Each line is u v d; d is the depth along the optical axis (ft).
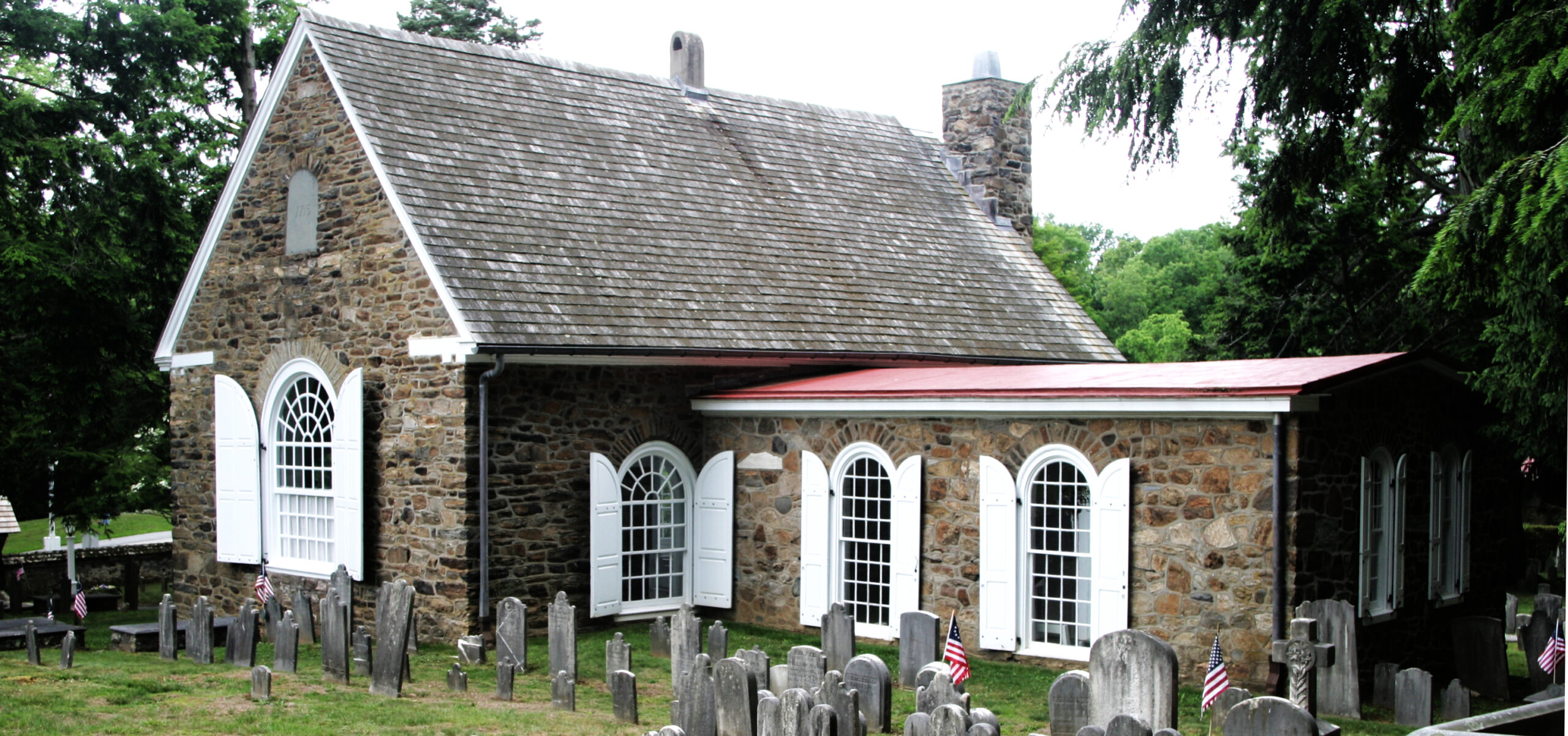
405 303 61.26
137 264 90.12
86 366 86.12
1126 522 51.83
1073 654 53.78
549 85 75.15
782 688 43.50
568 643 49.47
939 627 48.60
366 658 49.26
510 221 64.44
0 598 85.05
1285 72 55.83
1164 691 37.76
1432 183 92.73
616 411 64.08
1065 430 53.93
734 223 73.97
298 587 65.77
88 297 83.61
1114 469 52.16
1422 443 55.77
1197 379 51.78
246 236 69.67
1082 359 79.56
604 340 61.11
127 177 86.12
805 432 62.95
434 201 62.59
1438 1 56.90
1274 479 47.73
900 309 74.74
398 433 61.72
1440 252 46.11
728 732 39.19
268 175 68.54
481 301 59.31
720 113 82.89
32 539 134.51
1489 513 62.85
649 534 66.13
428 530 60.29
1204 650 49.80
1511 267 46.78
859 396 59.72
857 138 88.99
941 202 87.66
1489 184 45.42
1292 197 62.90
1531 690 51.70
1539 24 46.42
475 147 67.26
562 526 62.13
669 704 46.21
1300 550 47.62
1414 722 43.98
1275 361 55.83
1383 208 91.45
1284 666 46.55
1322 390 47.55
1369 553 51.37
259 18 106.73
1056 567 55.36
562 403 62.18
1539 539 102.78
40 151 81.51
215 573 71.31
